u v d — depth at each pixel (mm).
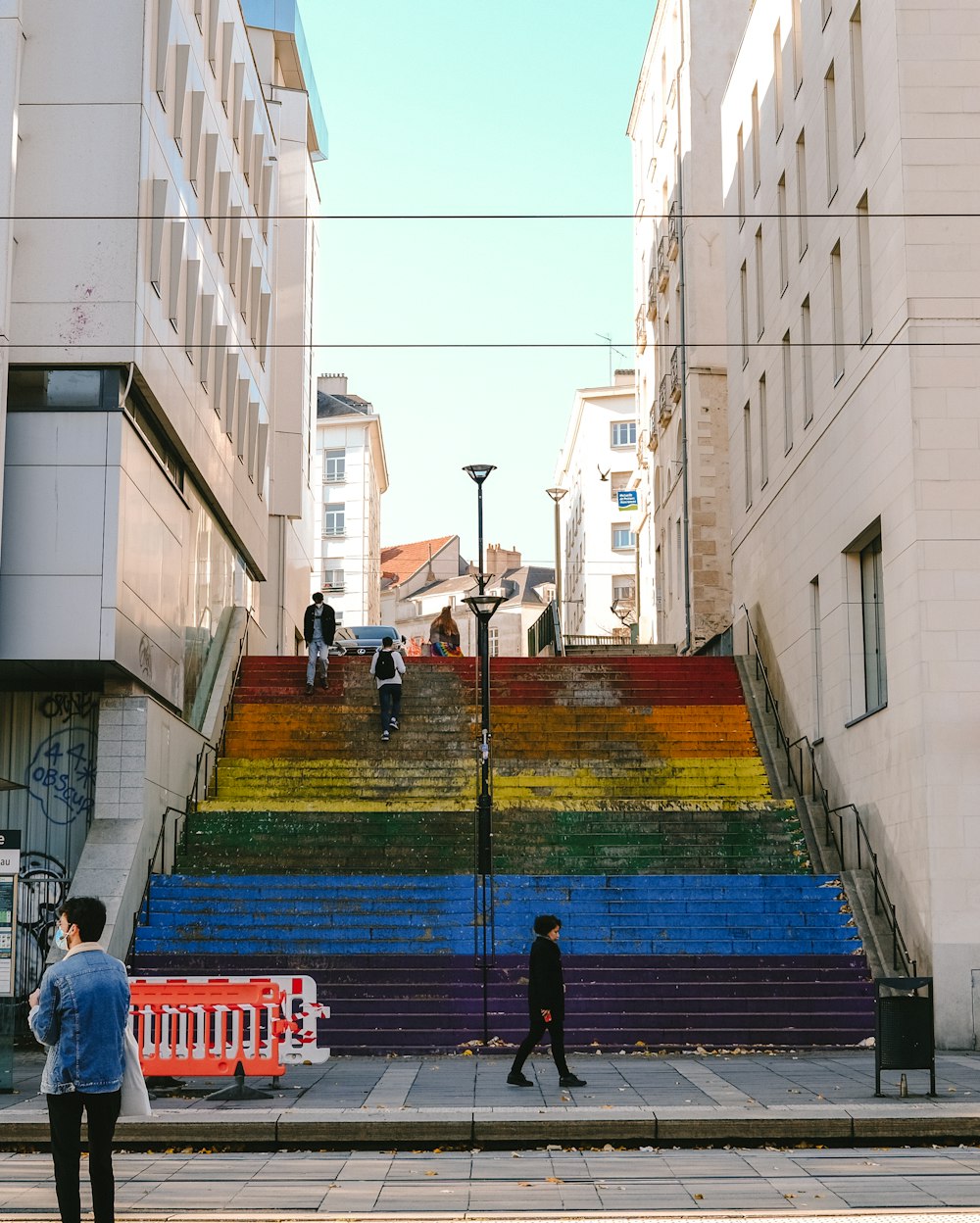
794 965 18828
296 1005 13688
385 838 22484
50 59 20047
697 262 40219
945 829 18250
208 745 24875
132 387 20328
